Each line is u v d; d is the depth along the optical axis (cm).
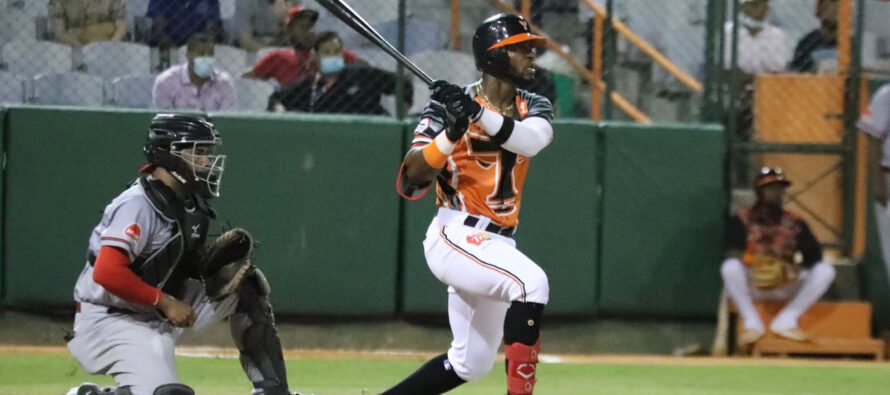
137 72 3017
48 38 3002
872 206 3064
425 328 3016
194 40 2938
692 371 2769
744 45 3155
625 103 3247
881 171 2978
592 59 3244
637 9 3453
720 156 2998
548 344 3033
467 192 1697
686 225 3003
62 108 2872
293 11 3002
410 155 1647
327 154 2919
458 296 1725
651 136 2978
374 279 2950
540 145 1661
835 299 3092
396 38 3145
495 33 1669
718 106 3061
